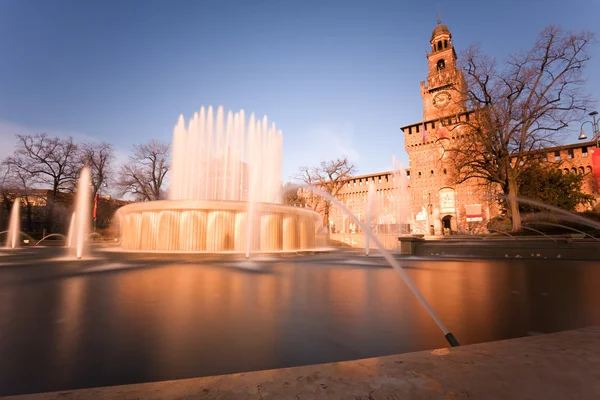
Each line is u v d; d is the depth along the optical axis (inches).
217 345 91.4
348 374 64.6
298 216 561.0
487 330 107.5
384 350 88.1
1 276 225.9
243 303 144.3
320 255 494.9
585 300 155.1
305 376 63.9
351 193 2524.6
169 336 99.0
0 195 1334.9
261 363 78.7
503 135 762.8
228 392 56.9
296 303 145.0
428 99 2121.1
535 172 1069.8
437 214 1948.8
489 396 54.3
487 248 486.9
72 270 261.9
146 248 482.0
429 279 226.1
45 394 56.8
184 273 245.0
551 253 449.1
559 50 721.6
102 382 68.0
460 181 892.0
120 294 162.2
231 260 366.3
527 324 114.8
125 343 92.5
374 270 275.1
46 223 1368.1
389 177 2317.9
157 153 1551.4
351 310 132.9
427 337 99.7
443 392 55.9
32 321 113.7
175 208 472.7
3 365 76.6
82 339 95.7
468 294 169.6
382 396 54.4
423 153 2080.5
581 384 59.0
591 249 421.4
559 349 79.9
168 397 55.3
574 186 1125.7
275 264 323.6
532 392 55.8
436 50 2212.1
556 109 731.4
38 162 1357.0
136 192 1520.7
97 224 1574.8
